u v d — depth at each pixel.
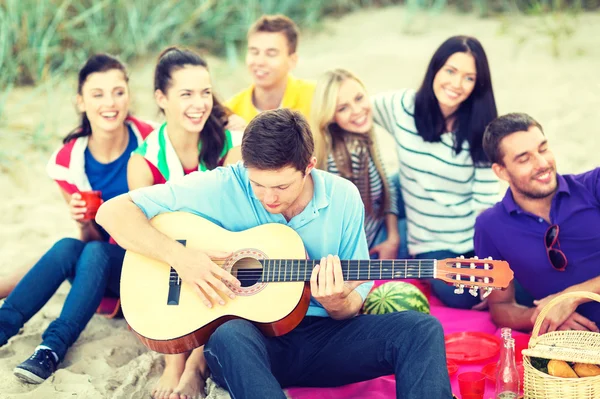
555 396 3.62
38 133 7.82
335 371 4.07
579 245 4.50
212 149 4.87
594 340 3.91
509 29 9.98
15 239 6.22
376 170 5.52
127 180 5.14
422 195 5.40
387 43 10.08
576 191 4.53
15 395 4.21
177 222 4.17
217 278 3.99
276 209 3.94
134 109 6.47
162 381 4.33
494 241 4.66
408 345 3.79
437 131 5.27
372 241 5.65
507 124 4.48
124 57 9.51
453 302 5.25
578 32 9.72
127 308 4.02
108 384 4.38
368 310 4.64
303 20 10.70
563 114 7.95
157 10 9.84
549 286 4.61
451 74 5.08
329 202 4.09
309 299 4.02
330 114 5.29
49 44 9.21
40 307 4.60
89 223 4.92
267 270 3.96
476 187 5.33
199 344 3.99
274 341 4.07
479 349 4.57
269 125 3.73
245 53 10.02
